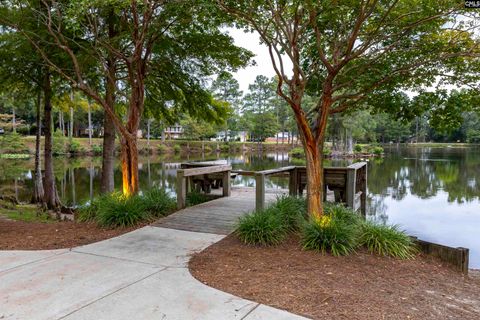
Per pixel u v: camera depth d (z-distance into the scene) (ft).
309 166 17.46
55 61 25.58
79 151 112.16
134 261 13.88
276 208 18.60
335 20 18.01
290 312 9.66
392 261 15.20
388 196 47.01
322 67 20.27
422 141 226.79
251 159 113.50
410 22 17.06
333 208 18.72
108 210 19.83
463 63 17.17
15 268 12.96
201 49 25.07
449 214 36.58
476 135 181.68
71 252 15.03
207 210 22.11
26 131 134.41
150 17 19.80
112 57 24.52
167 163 96.12
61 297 10.44
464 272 15.89
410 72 18.04
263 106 166.09
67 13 17.46
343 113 21.97
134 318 9.18
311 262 14.02
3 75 27.76
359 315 9.66
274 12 15.30
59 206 32.81
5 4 22.11
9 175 63.46
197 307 9.87
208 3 15.47
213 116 31.73
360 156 118.93
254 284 11.64
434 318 9.94
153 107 32.42
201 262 13.79
